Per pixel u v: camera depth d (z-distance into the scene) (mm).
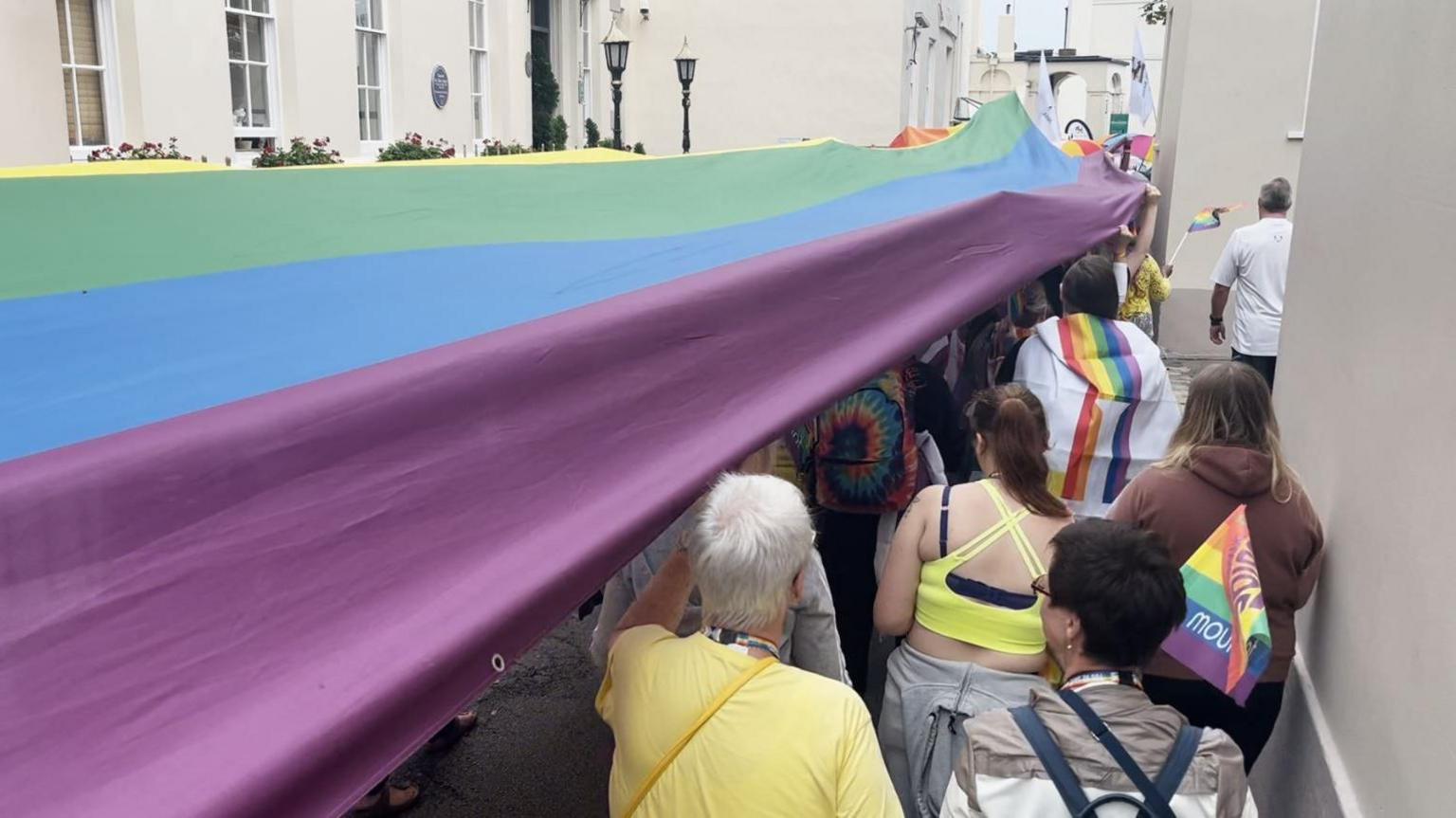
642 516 1867
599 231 3496
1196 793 1895
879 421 3652
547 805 3885
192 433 1589
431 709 1469
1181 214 11586
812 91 20500
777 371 2475
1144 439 4055
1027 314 6078
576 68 18547
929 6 24016
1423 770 2180
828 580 3865
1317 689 3201
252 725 1313
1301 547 2885
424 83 13039
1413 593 2336
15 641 1356
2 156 6355
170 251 2971
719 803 1952
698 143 20891
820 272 2701
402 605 1553
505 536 1744
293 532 1597
